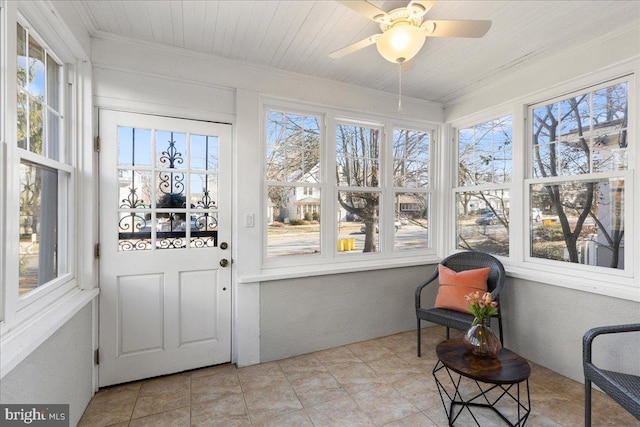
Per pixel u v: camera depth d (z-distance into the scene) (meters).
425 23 1.51
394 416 1.81
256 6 1.75
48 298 1.54
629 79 2.01
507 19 1.88
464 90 3.01
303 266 2.79
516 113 2.68
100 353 2.06
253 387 2.11
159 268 2.22
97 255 2.05
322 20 1.89
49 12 1.44
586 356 1.60
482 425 1.72
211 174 2.39
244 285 2.41
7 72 1.14
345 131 3.02
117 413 1.82
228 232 2.44
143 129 2.18
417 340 2.74
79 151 1.92
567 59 2.28
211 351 2.39
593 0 1.70
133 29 1.98
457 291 2.48
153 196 2.21
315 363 2.46
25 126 1.39
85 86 1.94
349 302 2.82
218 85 2.37
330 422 1.76
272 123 2.70
